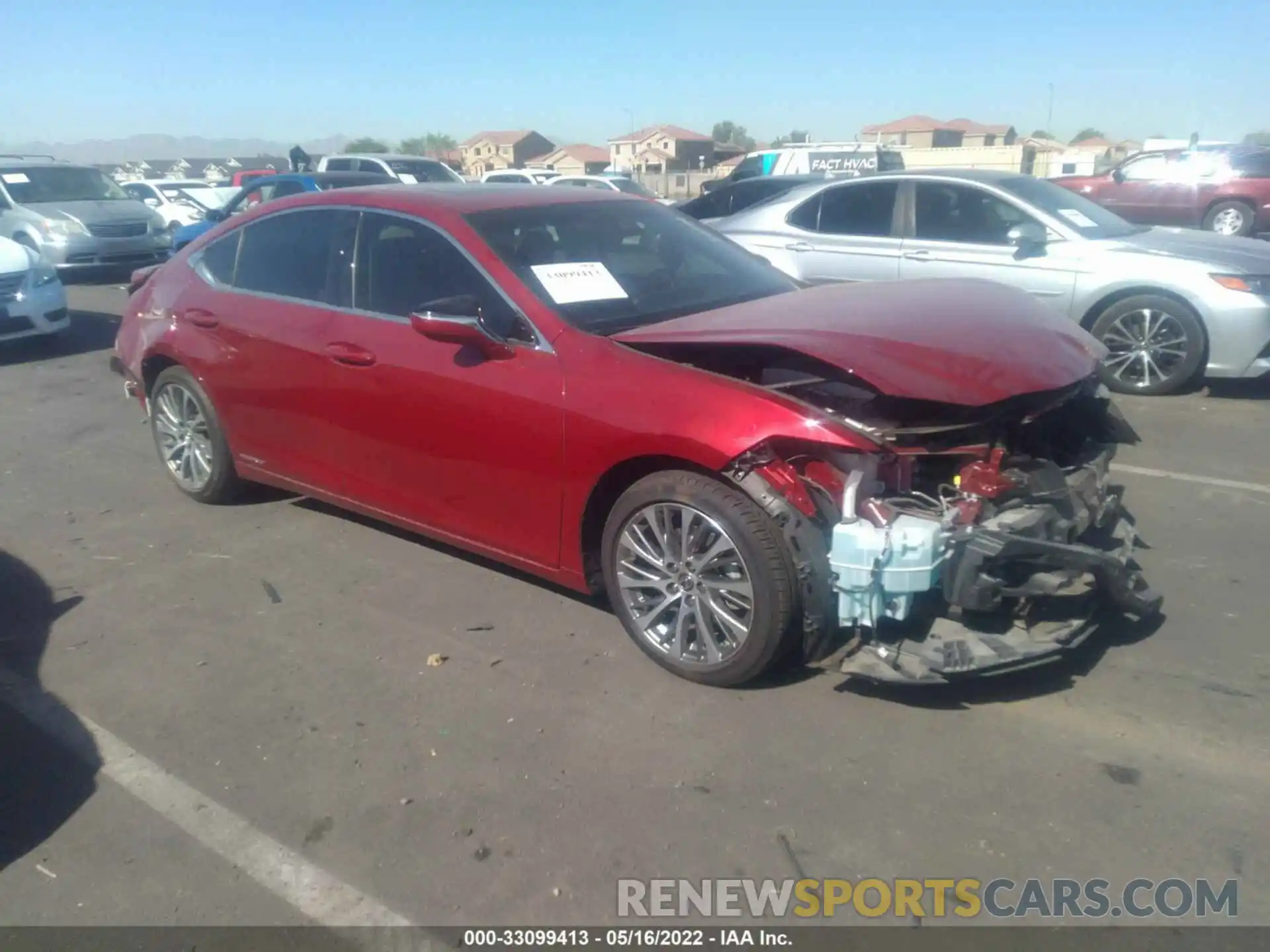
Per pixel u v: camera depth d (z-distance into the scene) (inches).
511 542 165.0
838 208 338.0
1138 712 137.4
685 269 182.2
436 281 169.3
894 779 125.3
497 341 156.6
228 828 121.2
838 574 130.5
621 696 145.6
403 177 788.0
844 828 117.7
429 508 175.5
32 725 143.5
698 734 135.9
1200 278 284.2
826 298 167.9
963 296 169.5
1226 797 120.6
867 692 144.1
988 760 128.5
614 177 997.2
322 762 133.1
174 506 226.5
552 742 135.4
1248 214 713.0
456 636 164.6
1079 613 144.4
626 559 150.6
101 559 198.8
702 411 136.4
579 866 113.7
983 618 140.3
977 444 144.6
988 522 135.5
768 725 137.1
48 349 415.5
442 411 164.9
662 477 141.7
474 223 169.3
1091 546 160.7
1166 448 249.9
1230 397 297.1
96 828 122.0
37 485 244.2
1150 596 145.9
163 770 132.7
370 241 180.4
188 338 209.8
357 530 209.8
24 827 122.7
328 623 170.4
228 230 209.9
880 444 132.8
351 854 116.5
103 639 167.3
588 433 146.8
